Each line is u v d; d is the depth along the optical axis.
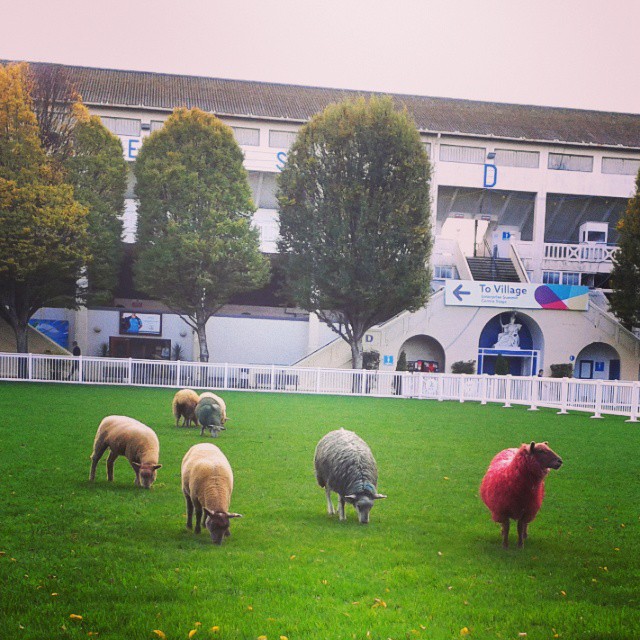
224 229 36.56
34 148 34.91
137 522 8.73
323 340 46.12
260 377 33.38
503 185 50.62
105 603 6.07
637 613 6.23
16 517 8.75
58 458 12.73
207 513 7.81
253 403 26.20
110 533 8.20
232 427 18.41
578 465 14.38
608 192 51.66
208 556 7.44
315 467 9.61
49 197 34.44
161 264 36.03
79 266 36.66
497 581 7.02
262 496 10.52
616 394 25.42
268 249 48.62
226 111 47.84
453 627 5.84
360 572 7.12
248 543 8.02
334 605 6.23
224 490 7.95
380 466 13.46
